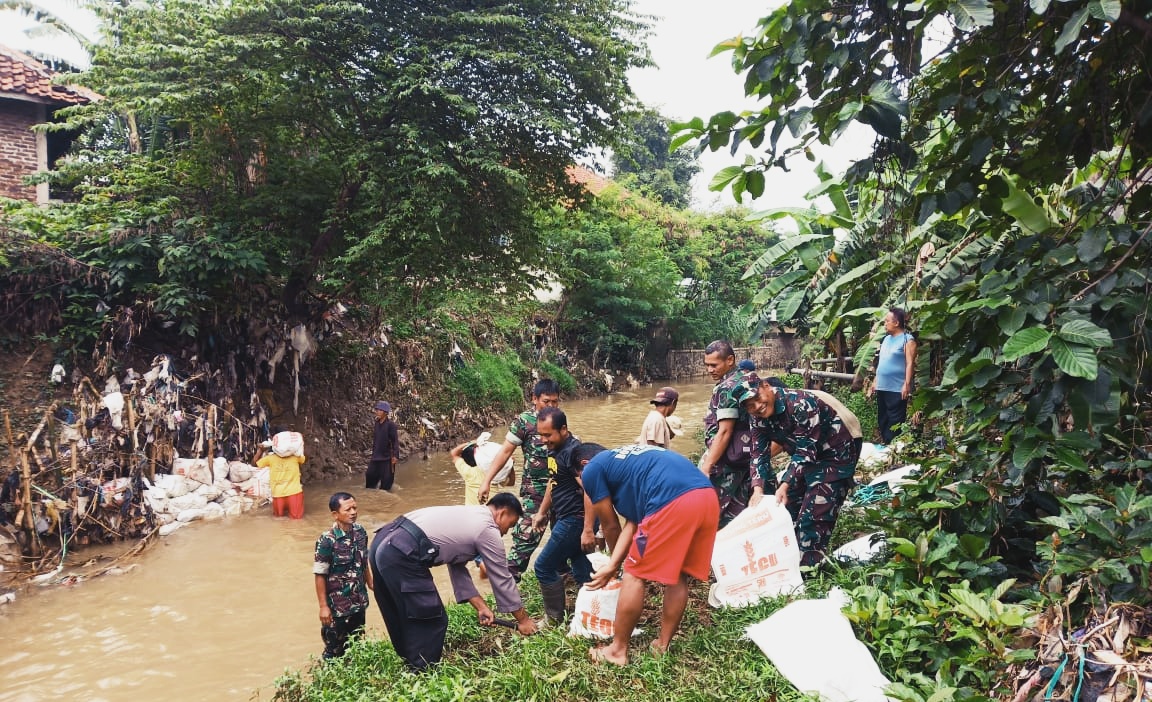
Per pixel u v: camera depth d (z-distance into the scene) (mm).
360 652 4664
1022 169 3986
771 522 4637
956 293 3941
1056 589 3502
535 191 12344
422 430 14461
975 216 4848
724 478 5492
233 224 10828
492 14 10891
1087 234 3441
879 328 8211
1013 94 3512
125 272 9672
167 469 8984
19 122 13602
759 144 3686
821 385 13195
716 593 4684
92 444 8180
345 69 10789
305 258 11070
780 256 7895
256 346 11031
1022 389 3689
